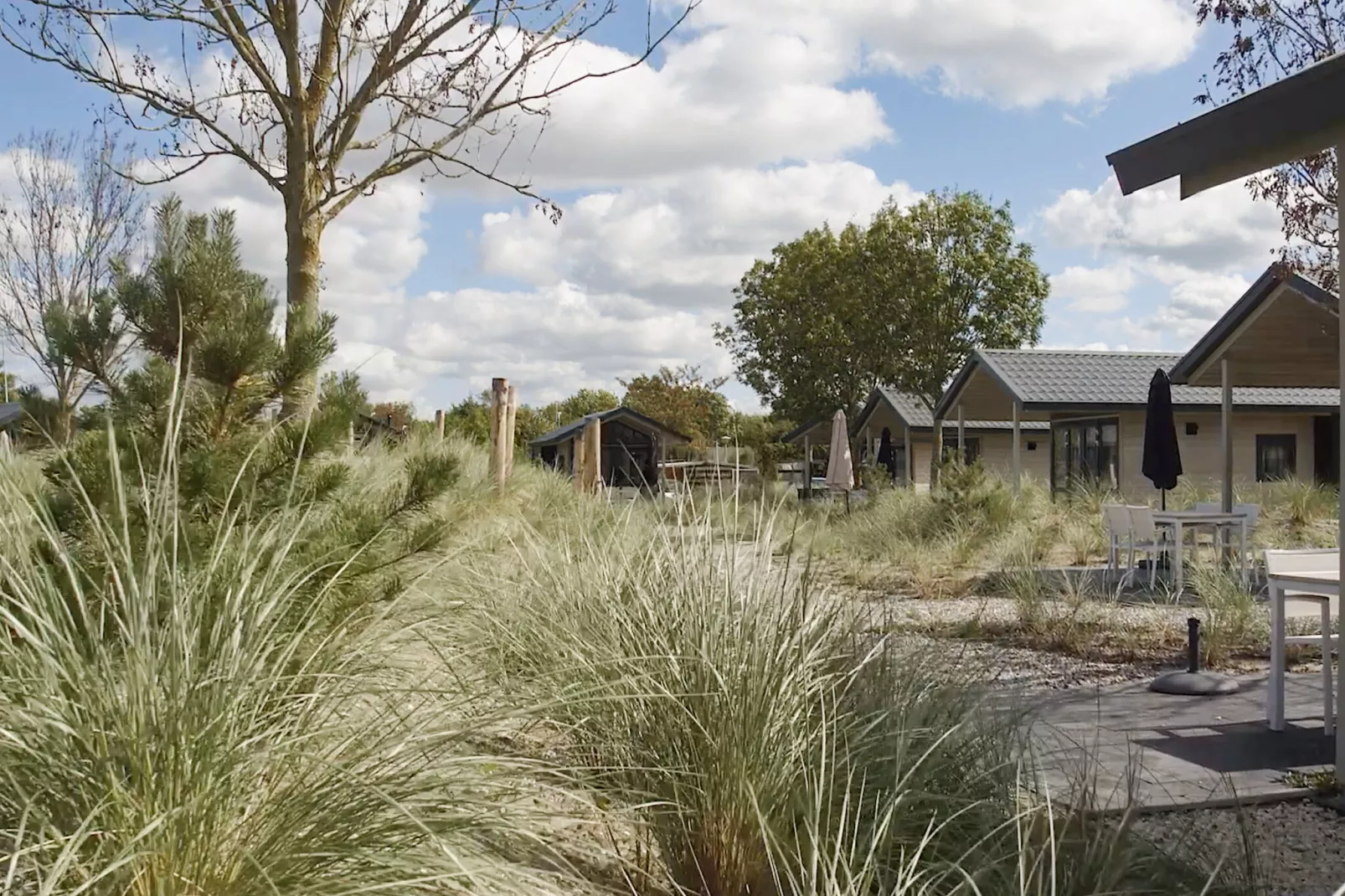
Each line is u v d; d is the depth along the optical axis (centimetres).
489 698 345
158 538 299
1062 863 303
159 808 229
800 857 298
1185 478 2197
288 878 234
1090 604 910
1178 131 468
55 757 232
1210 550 1452
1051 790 399
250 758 242
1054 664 729
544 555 498
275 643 293
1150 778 455
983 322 3559
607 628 388
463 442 1455
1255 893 311
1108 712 586
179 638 252
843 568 1054
